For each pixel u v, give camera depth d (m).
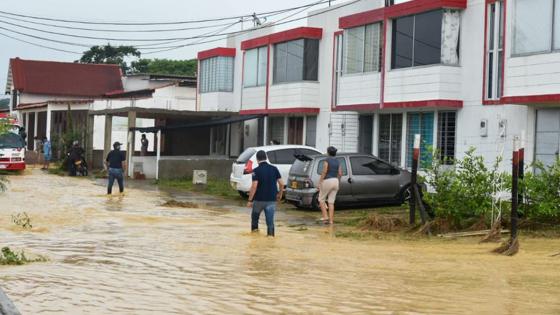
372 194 21.81
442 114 24.09
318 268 11.11
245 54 36.12
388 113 26.84
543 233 15.18
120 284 9.42
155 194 26.50
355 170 21.75
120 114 37.78
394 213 20.53
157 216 19.09
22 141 35.97
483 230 15.59
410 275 10.55
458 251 13.26
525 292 9.24
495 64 21.97
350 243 14.39
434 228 15.99
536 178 16.02
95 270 10.52
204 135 41.03
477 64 22.58
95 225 16.83
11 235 14.74
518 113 21.05
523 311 8.11
